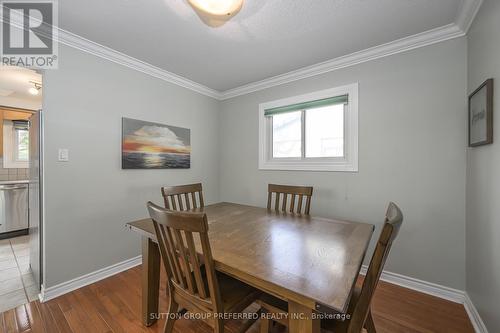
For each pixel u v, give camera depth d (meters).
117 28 1.78
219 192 3.46
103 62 2.12
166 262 1.19
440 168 1.82
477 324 1.46
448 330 1.46
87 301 1.76
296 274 0.86
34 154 1.96
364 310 0.83
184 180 2.93
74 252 1.94
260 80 2.89
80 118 1.96
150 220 1.58
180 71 2.62
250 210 2.01
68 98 1.89
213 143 3.37
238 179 3.25
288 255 1.04
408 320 1.55
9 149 3.62
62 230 1.87
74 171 1.93
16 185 3.29
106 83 2.14
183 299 1.16
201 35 1.88
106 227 2.15
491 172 1.30
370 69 2.15
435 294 1.83
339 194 2.34
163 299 1.81
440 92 1.82
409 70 1.95
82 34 1.86
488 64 1.34
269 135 2.98
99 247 2.10
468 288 1.67
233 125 3.30
